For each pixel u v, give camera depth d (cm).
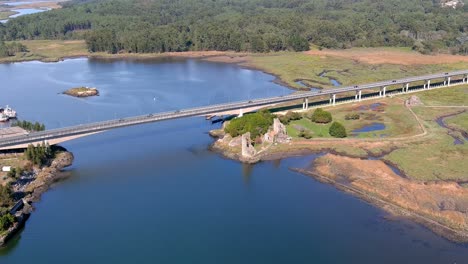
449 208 17938
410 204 18312
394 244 15925
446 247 15762
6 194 18388
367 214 17812
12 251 15888
